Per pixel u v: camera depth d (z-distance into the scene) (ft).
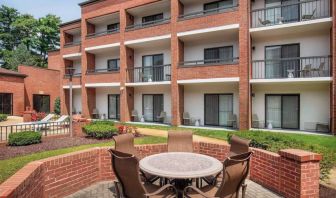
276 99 47.73
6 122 61.57
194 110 55.88
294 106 46.16
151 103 63.57
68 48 77.30
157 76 62.18
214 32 48.93
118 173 13.34
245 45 44.68
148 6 59.88
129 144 18.97
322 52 43.27
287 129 45.47
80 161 18.02
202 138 38.32
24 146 28.37
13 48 156.25
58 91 90.12
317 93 43.98
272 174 17.78
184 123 55.16
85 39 70.54
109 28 73.15
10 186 10.25
